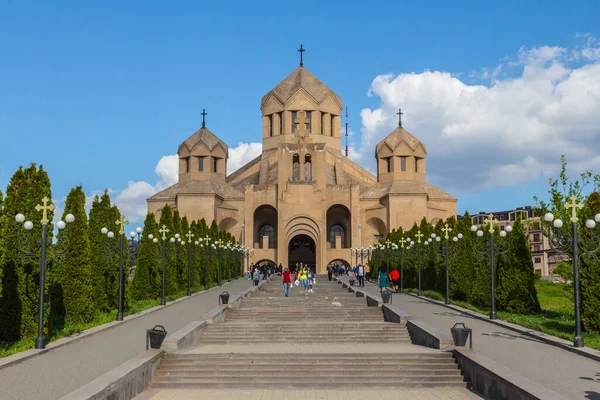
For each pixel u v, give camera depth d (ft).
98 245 74.79
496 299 72.59
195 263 121.29
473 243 81.15
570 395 32.83
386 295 76.74
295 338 58.65
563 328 57.36
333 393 39.73
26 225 47.60
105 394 32.40
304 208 211.00
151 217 97.14
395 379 42.60
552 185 81.71
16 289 51.83
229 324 61.57
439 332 51.11
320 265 209.36
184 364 44.62
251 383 41.83
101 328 58.95
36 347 47.14
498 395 35.58
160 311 78.84
